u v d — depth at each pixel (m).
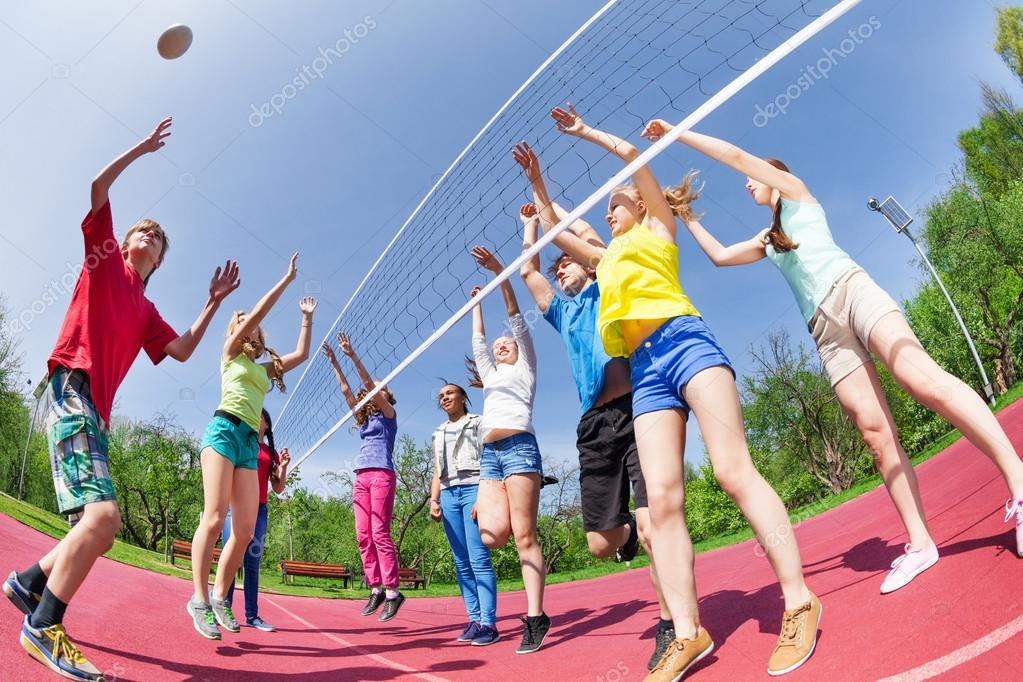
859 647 2.01
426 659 3.31
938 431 12.87
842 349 2.72
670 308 2.36
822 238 2.80
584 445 3.01
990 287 16.92
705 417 2.21
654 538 2.29
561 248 3.29
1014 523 2.55
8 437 13.89
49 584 2.22
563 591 7.97
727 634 2.66
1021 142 19.36
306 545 19.30
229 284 3.10
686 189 3.17
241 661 3.01
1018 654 1.62
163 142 2.63
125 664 2.56
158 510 16.77
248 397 3.59
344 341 5.22
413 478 19.58
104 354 2.52
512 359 3.95
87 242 2.52
